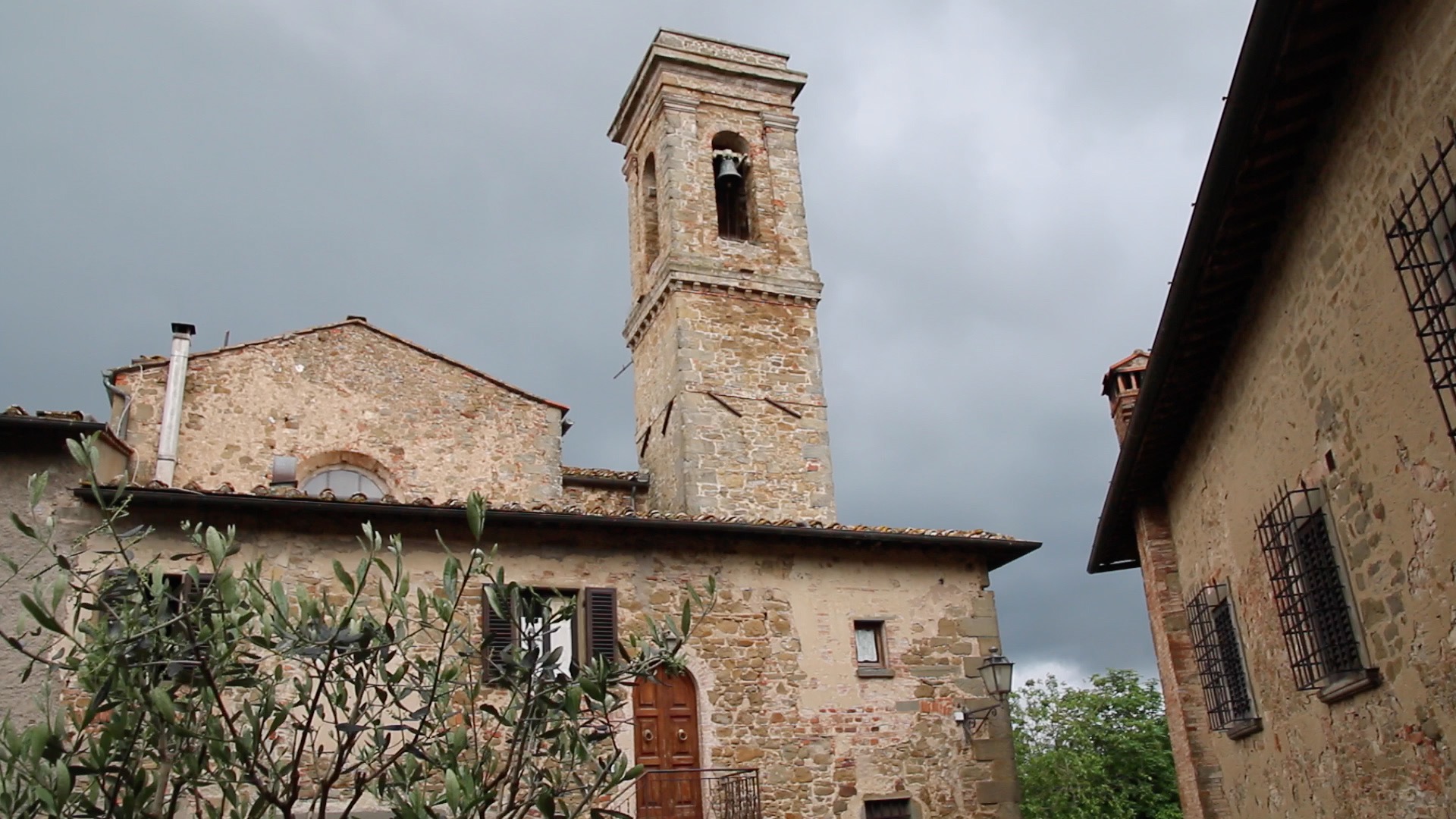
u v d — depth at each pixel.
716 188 26.92
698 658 14.76
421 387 19.62
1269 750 11.06
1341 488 8.45
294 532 13.39
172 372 17.55
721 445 22.52
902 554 16.39
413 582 13.68
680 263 23.81
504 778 6.13
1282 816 10.89
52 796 4.88
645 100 27.36
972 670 16.08
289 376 18.69
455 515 13.68
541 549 14.51
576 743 6.25
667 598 14.88
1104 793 28.12
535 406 20.33
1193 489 12.82
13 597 11.76
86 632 5.59
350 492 18.67
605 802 13.67
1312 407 8.79
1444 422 6.75
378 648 6.09
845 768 14.93
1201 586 12.90
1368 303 7.54
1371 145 7.16
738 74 26.97
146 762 7.33
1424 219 6.61
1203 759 13.23
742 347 23.66
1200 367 11.08
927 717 15.59
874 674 15.50
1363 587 8.23
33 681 11.56
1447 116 6.25
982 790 15.39
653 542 15.10
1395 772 8.13
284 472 17.70
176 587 12.59
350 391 19.05
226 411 18.00
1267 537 10.16
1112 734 29.41
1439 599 7.09
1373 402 7.66
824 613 15.64
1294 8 6.67
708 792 14.17
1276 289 9.15
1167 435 12.67
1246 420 10.50
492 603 6.53
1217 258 9.16
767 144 26.58
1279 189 8.42
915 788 15.16
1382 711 8.22
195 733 5.50
